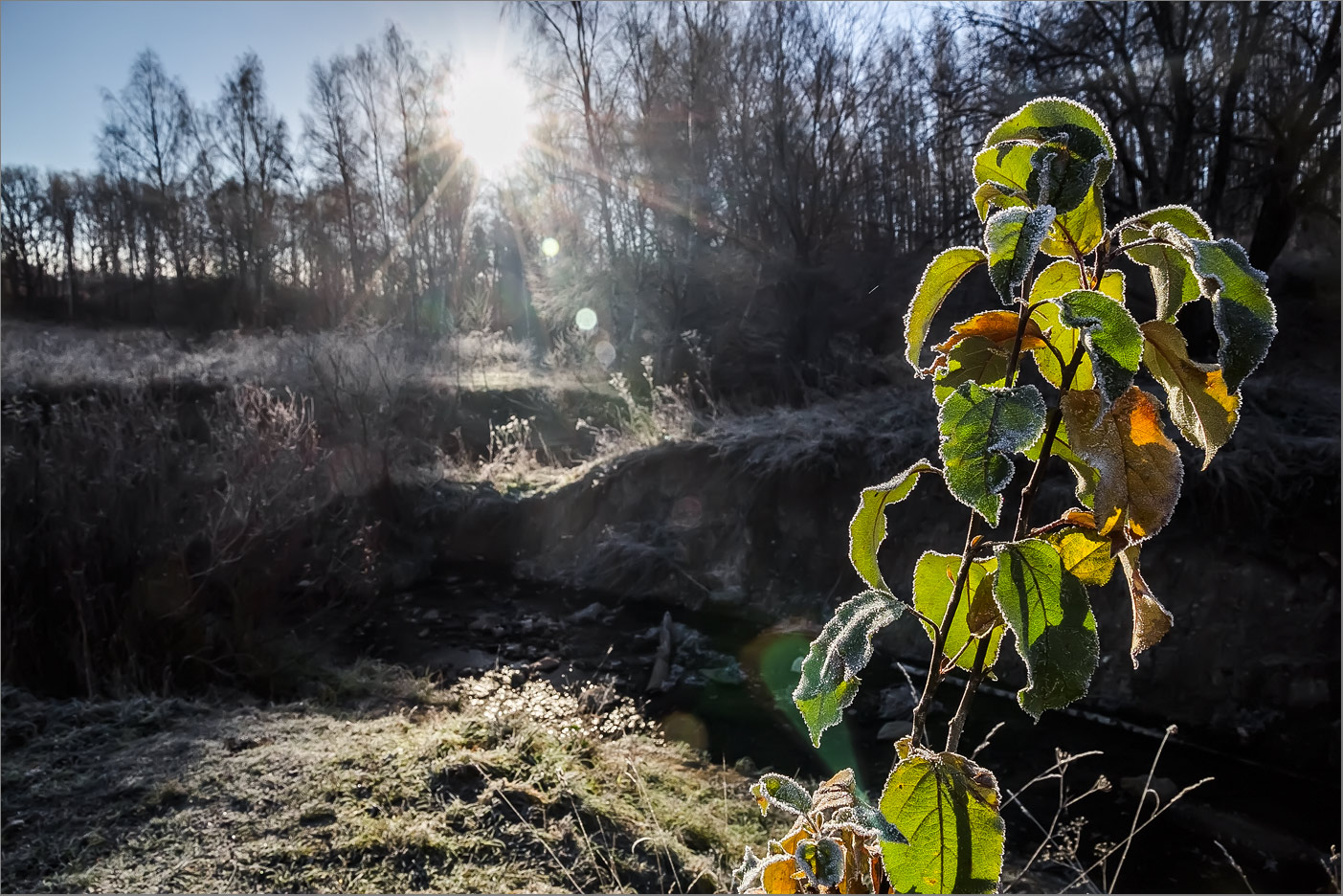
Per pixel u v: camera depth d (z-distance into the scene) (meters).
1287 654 5.56
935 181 13.03
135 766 3.68
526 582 8.58
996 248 0.74
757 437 8.95
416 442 10.56
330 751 3.83
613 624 7.48
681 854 3.22
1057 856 3.92
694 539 8.60
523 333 19.39
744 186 12.88
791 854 0.98
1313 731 5.20
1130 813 4.53
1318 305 11.03
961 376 0.92
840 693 0.83
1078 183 0.77
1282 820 4.48
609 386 12.66
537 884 2.91
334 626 6.81
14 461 5.16
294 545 6.62
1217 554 6.12
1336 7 8.82
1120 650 6.12
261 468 6.14
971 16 11.01
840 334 11.52
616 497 9.23
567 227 15.54
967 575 0.92
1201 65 9.59
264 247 21.92
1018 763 5.11
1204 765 5.14
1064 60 10.38
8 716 4.28
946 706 5.88
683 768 4.54
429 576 8.55
